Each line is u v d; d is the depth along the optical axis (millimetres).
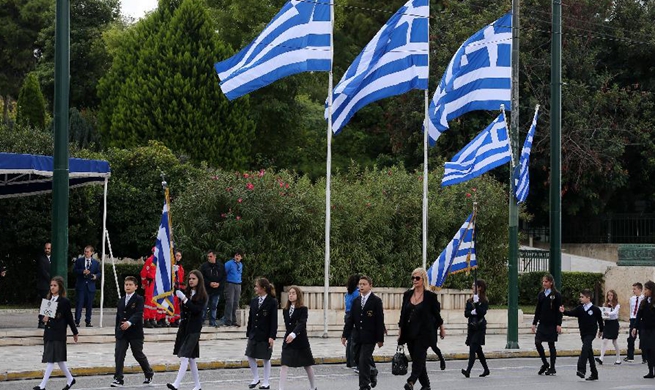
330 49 31906
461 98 32469
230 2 69875
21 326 32031
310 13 31703
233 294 32938
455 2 59906
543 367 25578
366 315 20031
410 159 61500
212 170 37812
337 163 67688
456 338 35500
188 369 24750
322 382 22672
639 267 44250
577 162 58375
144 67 59625
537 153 58906
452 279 39938
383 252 37812
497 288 41875
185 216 34906
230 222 34281
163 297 22531
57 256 26453
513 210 31641
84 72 79500
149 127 58469
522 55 57656
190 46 59656
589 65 59094
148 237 49375
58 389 20641
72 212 44719
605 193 61812
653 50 60750
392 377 24141
